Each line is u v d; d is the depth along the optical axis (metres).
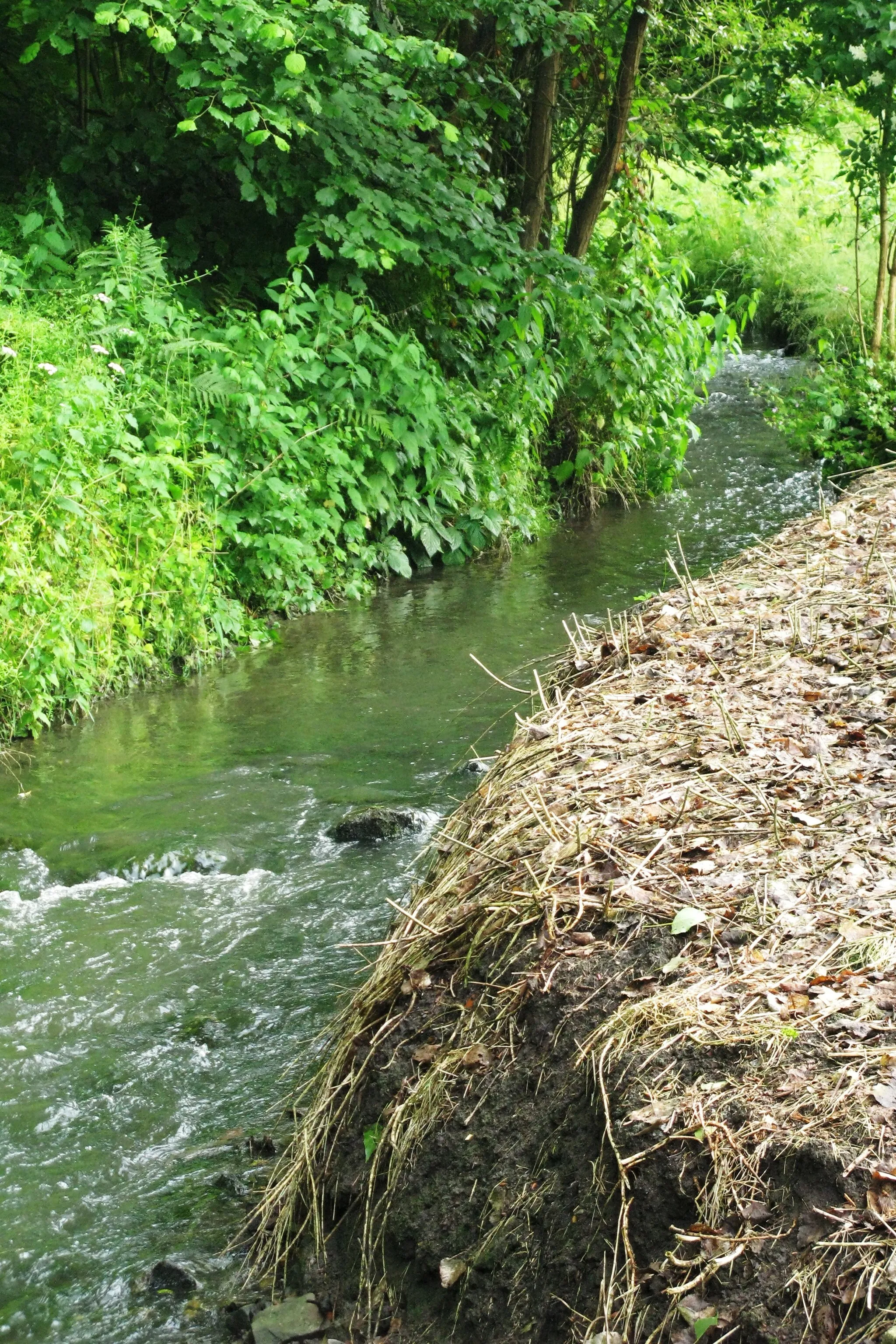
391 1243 2.81
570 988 2.86
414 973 3.21
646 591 9.38
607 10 11.89
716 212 20.52
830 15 11.70
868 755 3.59
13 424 7.23
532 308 10.59
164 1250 3.20
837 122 14.73
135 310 8.63
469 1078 2.88
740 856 3.13
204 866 5.38
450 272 11.12
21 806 6.00
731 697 4.09
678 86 13.32
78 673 7.13
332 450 9.20
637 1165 2.43
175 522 7.87
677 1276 2.28
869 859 3.05
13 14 10.22
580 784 3.63
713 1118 2.42
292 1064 3.96
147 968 4.61
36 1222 3.35
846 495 7.11
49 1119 3.78
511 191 12.32
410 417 9.98
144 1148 3.64
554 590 9.54
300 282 9.45
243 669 7.97
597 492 12.14
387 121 9.98
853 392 12.59
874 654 4.29
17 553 6.75
